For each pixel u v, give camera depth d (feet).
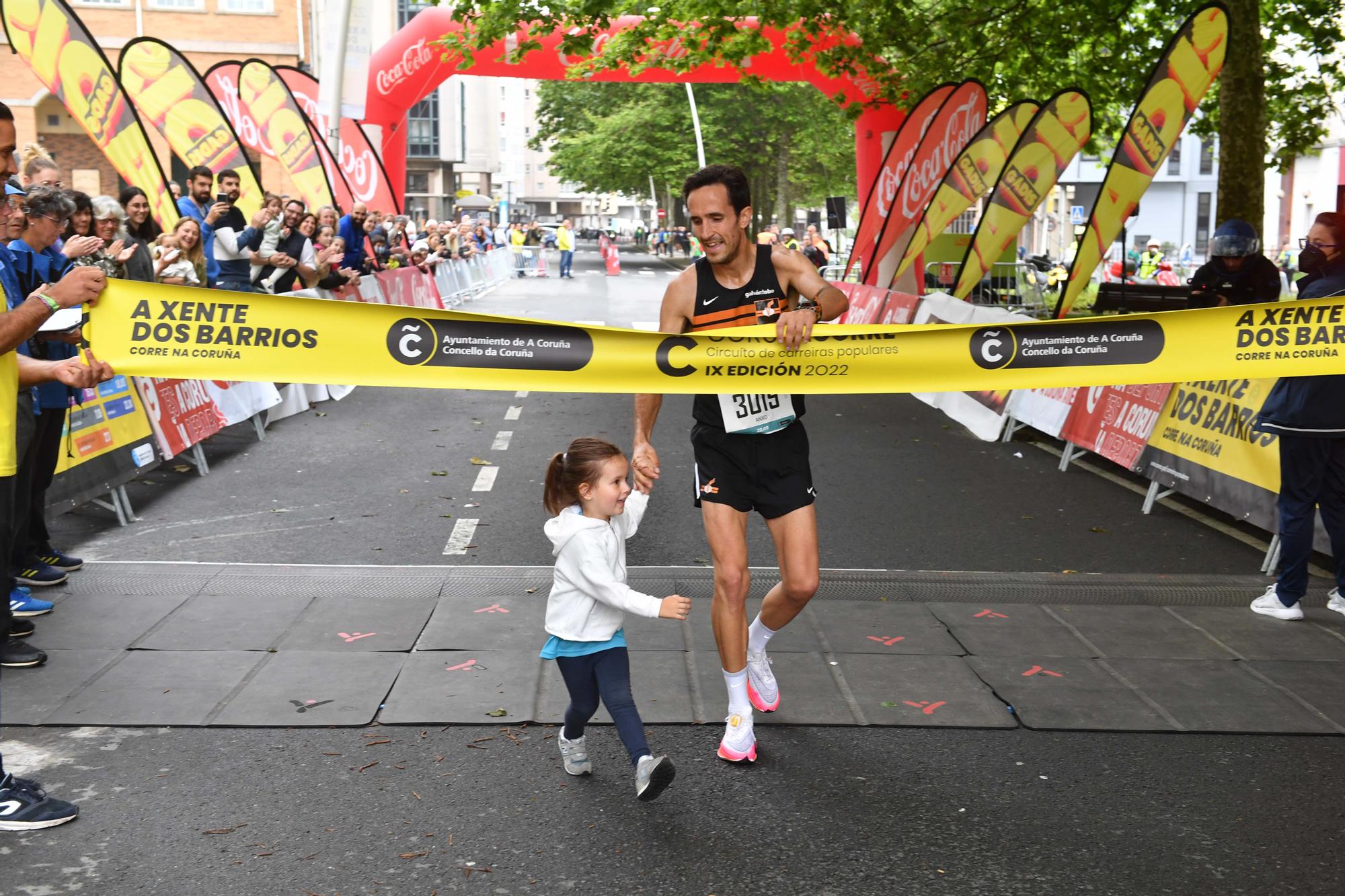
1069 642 17.56
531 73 65.51
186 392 28.76
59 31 34.47
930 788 13.03
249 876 11.11
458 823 12.15
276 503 25.77
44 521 20.20
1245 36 43.04
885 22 52.03
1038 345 14.26
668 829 12.07
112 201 23.09
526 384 13.83
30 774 13.05
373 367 13.76
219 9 129.18
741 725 13.50
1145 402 27.35
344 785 12.92
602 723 14.55
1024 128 46.96
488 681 15.67
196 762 13.42
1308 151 55.26
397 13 249.14
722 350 13.60
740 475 13.50
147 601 18.72
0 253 13.30
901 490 27.99
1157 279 93.30
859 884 11.09
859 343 13.85
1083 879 11.21
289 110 54.44
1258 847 11.83
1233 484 23.30
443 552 21.98
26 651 15.96
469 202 299.17
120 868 11.20
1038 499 27.14
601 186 178.91
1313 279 18.22
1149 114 37.47
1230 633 18.04
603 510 12.19
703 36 51.26
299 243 37.01
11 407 13.46
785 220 146.00
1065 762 13.73
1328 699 15.57
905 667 16.48
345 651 16.67
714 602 13.52
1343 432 17.70
